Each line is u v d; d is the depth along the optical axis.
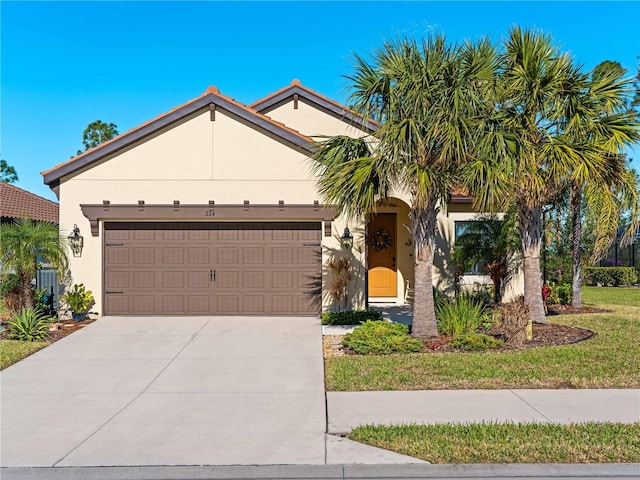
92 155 13.77
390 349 10.21
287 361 9.83
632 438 5.94
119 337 11.80
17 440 6.22
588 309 16.23
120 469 5.46
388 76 10.50
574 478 5.21
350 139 11.19
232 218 13.98
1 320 12.83
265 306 14.13
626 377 8.38
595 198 11.92
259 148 14.05
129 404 7.54
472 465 5.40
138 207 13.85
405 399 7.48
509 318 10.80
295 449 5.87
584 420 6.56
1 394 8.03
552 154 10.80
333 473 5.35
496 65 10.98
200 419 6.88
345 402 7.38
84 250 13.88
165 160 13.97
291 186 14.03
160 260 14.07
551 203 16.27
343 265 13.78
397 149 10.01
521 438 5.97
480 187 9.94
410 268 17.25
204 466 5.49
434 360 9.49
